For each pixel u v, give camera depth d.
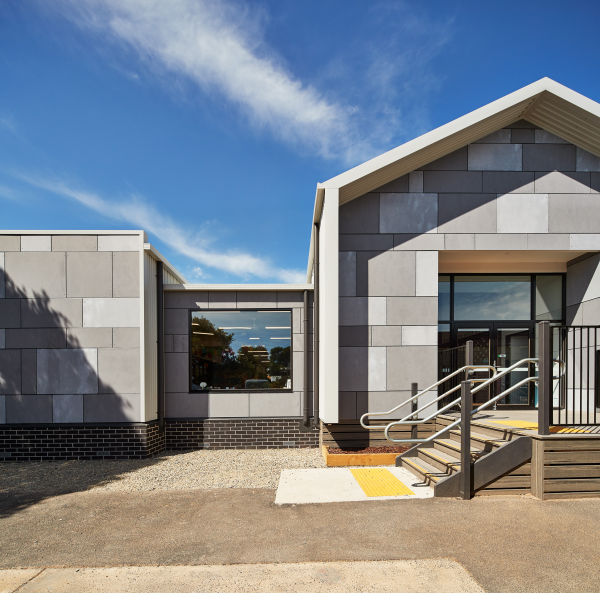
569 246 7.75
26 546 3.76
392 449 7.29
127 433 7.52
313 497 5.00
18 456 7.49
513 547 3.59
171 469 6.67
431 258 7.80
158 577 3.18
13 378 7.62
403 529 4.00
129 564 3.39
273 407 8.34
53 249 7.77
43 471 6.69
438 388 7.63
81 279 7.75
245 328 8.53
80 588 3.03
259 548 3.65
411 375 7.64
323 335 7.65
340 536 3.86
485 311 9.30
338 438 7.51
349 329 7.68
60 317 7.69
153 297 8.23
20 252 7.76
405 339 7.69
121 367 7.65
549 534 3.85
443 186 7.86
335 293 7.32
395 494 5.09
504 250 7.78
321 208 7.97
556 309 9.22
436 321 7.72
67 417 7.58
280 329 8.55
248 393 8.34
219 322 8.54
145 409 7.62
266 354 8.48
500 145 7.89
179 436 8.23
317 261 8.32
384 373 7.63
